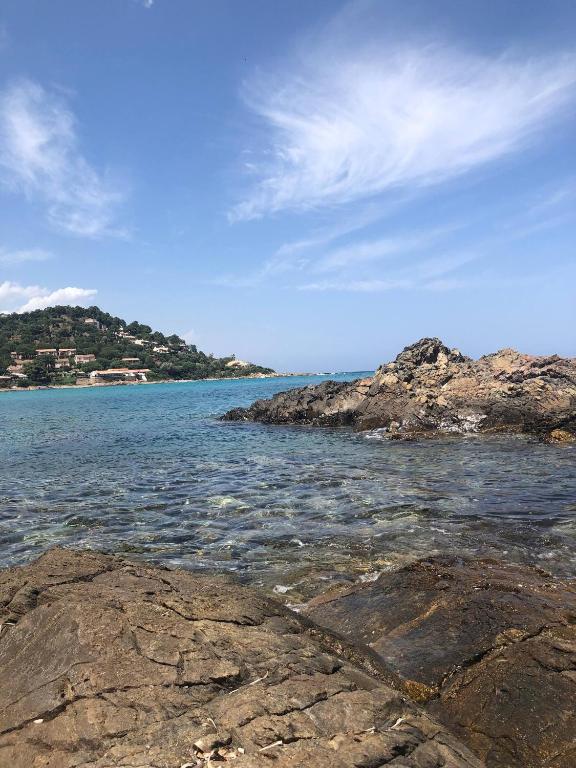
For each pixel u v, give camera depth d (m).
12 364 198.38
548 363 37.69
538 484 17.11
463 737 5.04
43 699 4.42
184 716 4.15
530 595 7.75
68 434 38.41
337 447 28.38
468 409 33.00
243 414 48.34
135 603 5.79
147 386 182.50
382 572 9.96
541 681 5.54
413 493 16.25
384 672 5.91
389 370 41.41
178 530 13.35
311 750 3.84
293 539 12.29
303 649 5.43
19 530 13.67
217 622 5.78
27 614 5.82
